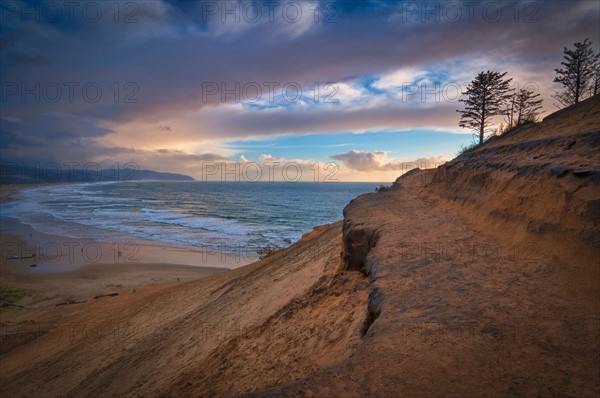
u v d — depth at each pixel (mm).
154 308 15945
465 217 6887
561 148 5883
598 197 3549
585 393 1920
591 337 2439
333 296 5980
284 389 2166
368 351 2566
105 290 23797
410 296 3549
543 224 4250
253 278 13547
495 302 3145
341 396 2045
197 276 26641
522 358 2295
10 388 11008
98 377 9633
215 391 4969
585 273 3244
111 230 47094
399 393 2037
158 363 8547
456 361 2320
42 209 76312
